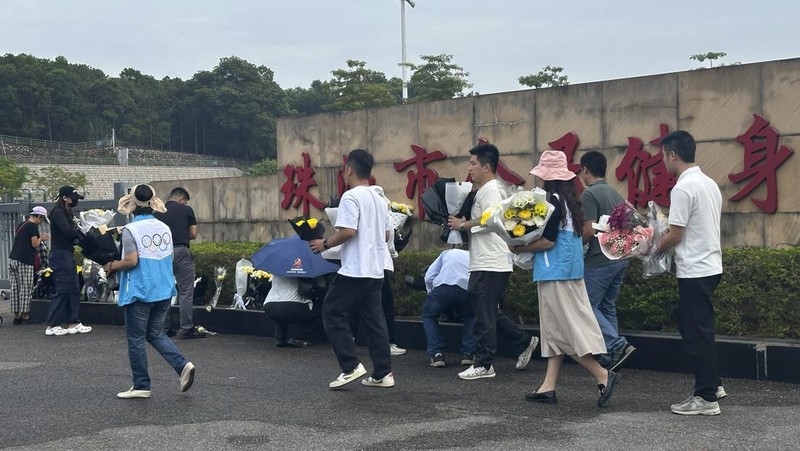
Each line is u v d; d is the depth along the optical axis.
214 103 91.31
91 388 6.91
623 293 7.81
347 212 6.51
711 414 5.50
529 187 9.79
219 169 74.81
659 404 5.92
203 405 6.16
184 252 9.84
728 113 8.35
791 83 7.98
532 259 6.25
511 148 9.95
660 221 5.90
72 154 73.56
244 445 5.02
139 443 5.12
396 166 11.03
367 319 6.69
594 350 5.78
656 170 8.77
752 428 5.18
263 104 94.25
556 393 6.33
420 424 5.44
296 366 7.81
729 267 7.28
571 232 5.87
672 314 7.62
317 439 5.11
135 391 6.45
